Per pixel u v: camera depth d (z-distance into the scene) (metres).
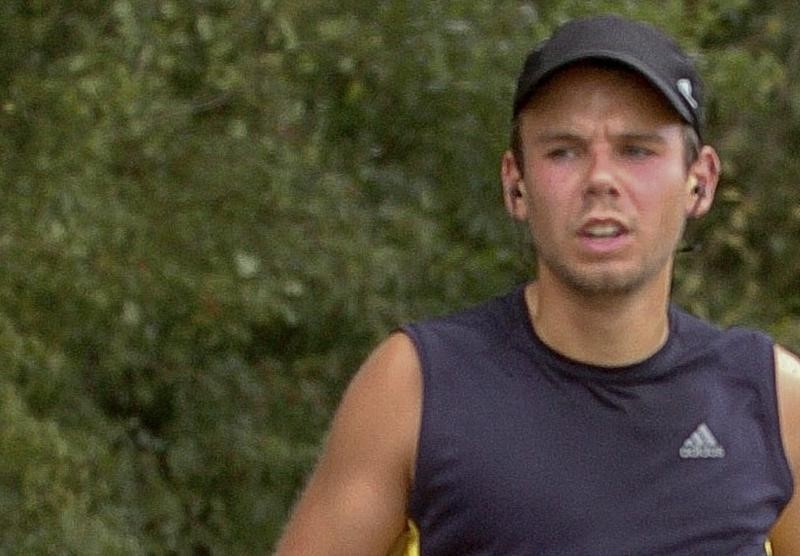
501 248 21.38
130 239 19.58
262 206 20.28
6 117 19.41
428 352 9.46
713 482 9.37
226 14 19.92
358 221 20.81
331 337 21.77
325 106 21.06
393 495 9.41
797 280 26.09
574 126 9.30
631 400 9.39
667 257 9.41
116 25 20.06
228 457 21.98
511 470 9.24
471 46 20.33
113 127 19.38
